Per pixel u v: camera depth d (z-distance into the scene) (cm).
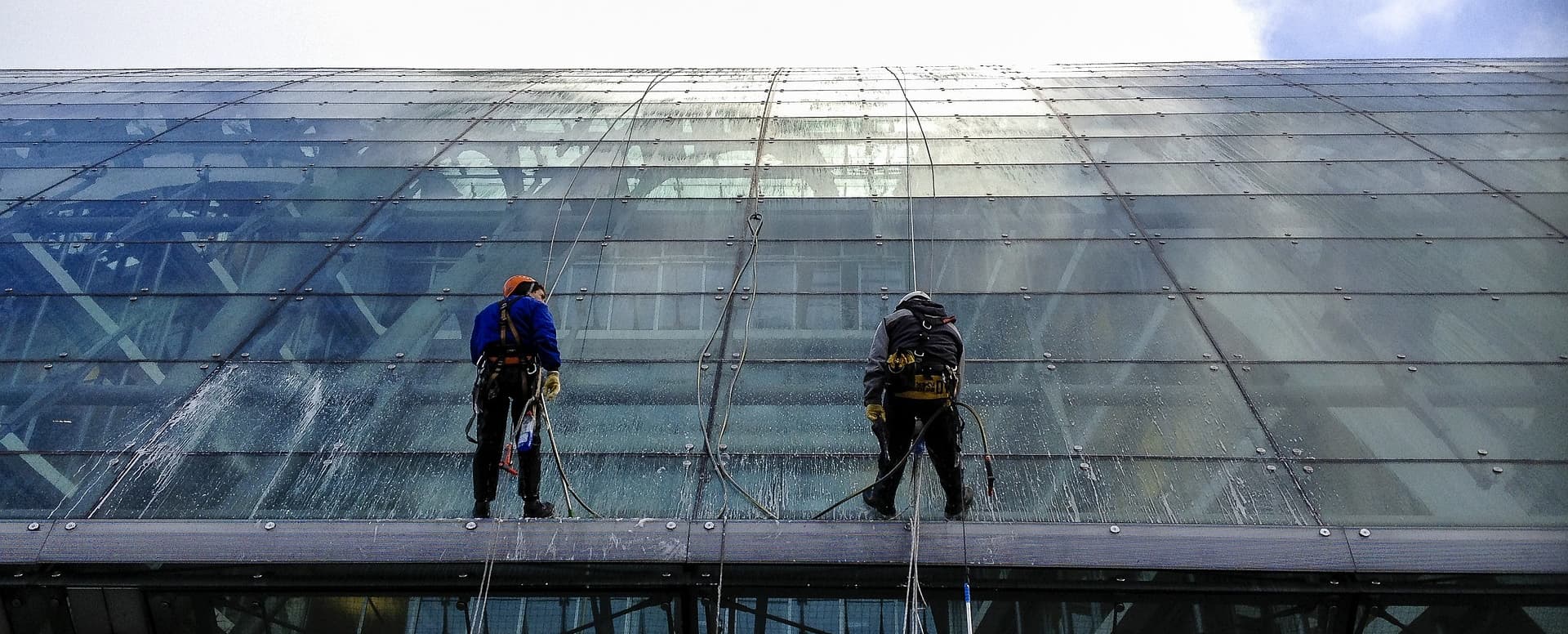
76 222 1013
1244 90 1514
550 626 617
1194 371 767
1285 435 694
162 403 749
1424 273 900
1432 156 1162
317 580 608
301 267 932
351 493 654
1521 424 704
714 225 1003
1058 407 732
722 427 716
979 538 598
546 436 709
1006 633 603
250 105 1450
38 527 620
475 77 1731
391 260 947
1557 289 867
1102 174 1123
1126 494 643
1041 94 1495
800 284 898
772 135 1265
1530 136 1221
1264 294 870
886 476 580
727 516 628
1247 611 603
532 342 576
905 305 578
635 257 945
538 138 1274
